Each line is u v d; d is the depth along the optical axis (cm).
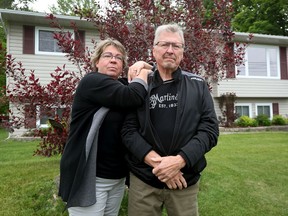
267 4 1908
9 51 933
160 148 182
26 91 351
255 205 346
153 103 190
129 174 205
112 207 202
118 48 208
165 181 176
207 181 414
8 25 932
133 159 191
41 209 322
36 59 959
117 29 350
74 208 182
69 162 180
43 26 966
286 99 1353
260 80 1259
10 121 402
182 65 339
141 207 190
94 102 182
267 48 1288
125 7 368
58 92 337
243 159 552
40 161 524
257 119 1212
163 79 198
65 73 355
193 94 190
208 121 190
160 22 363
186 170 185
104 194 190
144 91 188
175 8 381
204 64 363
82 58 366
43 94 342
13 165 489
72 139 184
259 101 1305
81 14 399
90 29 1010
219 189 388
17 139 857
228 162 525
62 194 182
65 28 981
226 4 390
